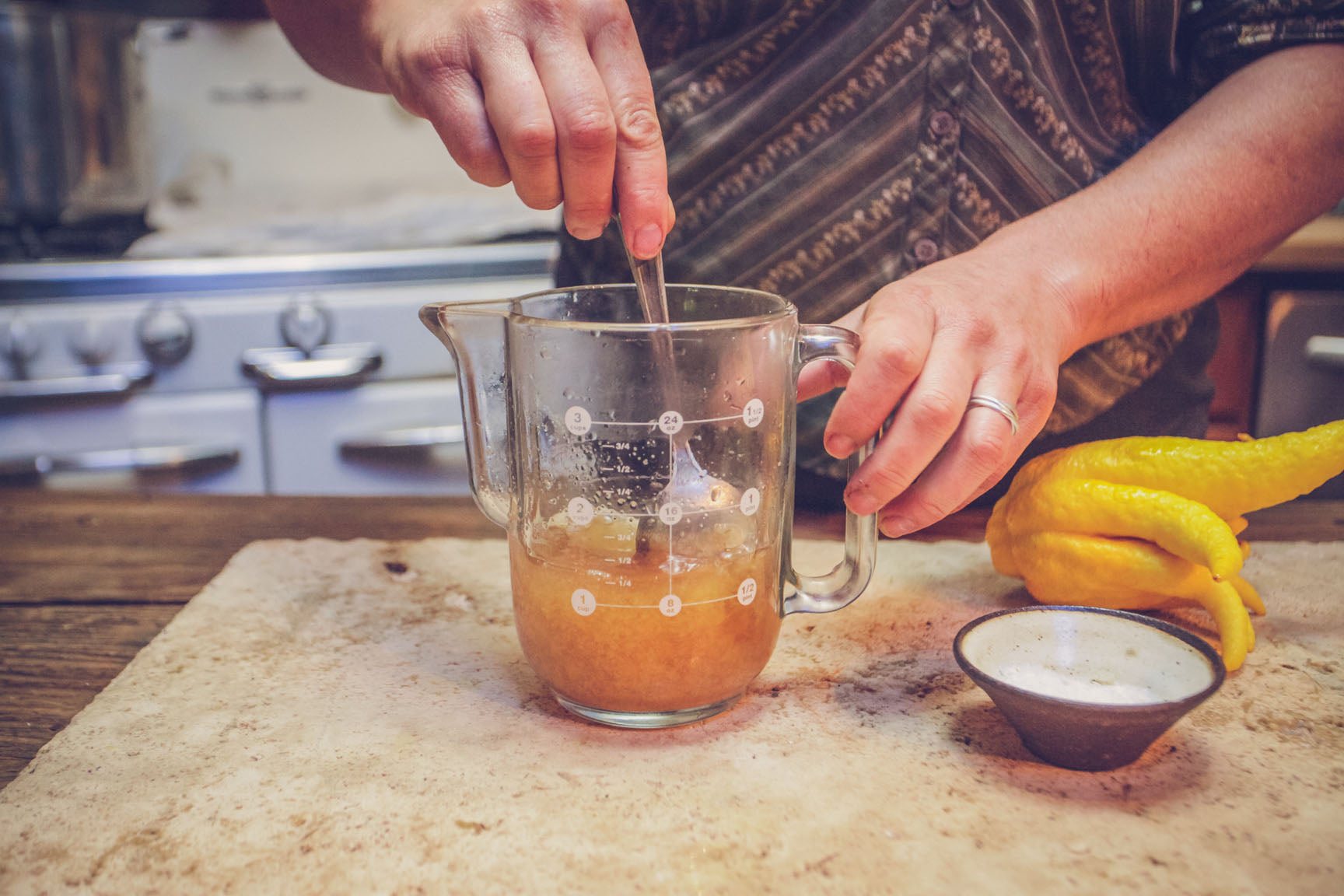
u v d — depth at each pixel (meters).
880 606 0.78
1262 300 1.69
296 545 0.92
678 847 0.50
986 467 0.61
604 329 0.54
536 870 0.49
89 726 0.62
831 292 0.94
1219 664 0.55
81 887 0.48
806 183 0.90
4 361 1.61
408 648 0.73
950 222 0.89
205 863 0.50
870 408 0.59
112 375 1.64
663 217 0.58
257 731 0.62
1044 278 0.69
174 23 2.14
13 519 1.01
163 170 2.20
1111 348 0.94
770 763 0.58
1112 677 0.61
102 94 1.90
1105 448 0.72
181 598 0.83
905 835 0.51
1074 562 0.71
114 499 1.07
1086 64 0.87
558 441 0.57
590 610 0.58
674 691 0.59
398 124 2.27
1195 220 0.73
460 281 1.75
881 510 0.64
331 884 0.48
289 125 2.23
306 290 1.70
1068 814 0.53
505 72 0.57
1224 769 0.57
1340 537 0.91
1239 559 0.63
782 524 0.61
